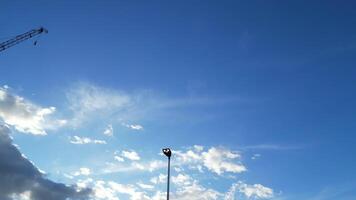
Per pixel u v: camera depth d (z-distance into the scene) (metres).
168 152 71.50
